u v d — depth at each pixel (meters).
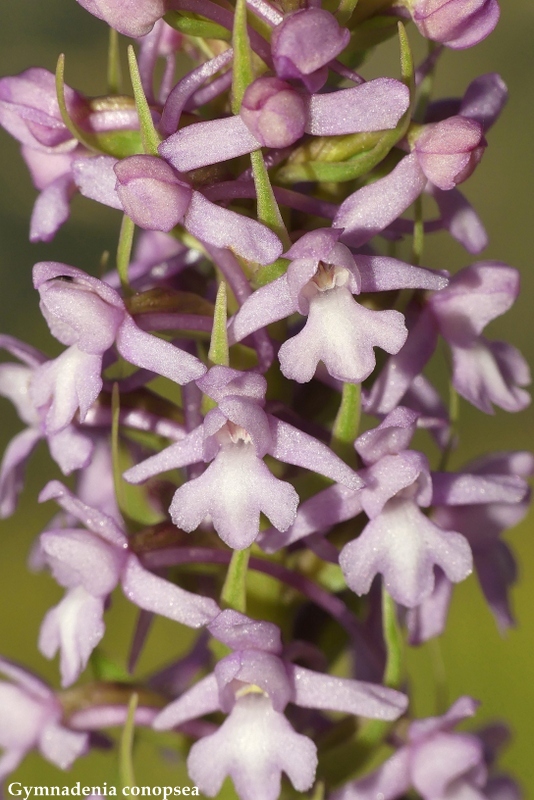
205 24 0.14
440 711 0.15
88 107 0.14
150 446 0.14
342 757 0.14
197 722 0.14
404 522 0.14
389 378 0.14
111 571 0.14
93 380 0.13
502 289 0.14
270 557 0.14
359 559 0.14
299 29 0.13
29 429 0.15
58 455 0.14
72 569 0.14
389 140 0.13
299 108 0.13
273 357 0.14
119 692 0.14
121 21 0.13
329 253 0.13
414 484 0.14
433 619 0.14
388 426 0.13
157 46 0.14
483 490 0.14
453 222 0.14
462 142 0.13
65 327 0.14
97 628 0.14
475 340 0.14
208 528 0.14
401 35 0.13
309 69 0.13
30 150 0.14
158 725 0.14
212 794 0.13
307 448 0.13
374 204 0.13
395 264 0.13
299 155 0.14
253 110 0.13
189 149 0.13
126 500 0.14
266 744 0.13
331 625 0.14
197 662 0.15
